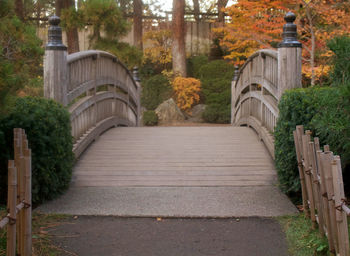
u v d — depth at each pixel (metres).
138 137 7.66
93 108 7.54
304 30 10.12
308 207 4.14
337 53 4.17
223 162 6.05
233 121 12.50
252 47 13.67
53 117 4.69
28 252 2.99
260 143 7.03
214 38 22.39
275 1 10.60
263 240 3.75
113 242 3.72
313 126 4.69
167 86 19.27
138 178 5.59
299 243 3.61
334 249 3.10
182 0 20.09
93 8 13.49
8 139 4.43
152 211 4.49
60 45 5.69
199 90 18.61
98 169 5.87
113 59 9.07
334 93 3.97
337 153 4.35
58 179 4.94
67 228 4.05
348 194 4.96
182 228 4.07
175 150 6.67
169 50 22.20
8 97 3.26
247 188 5.29
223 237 3.83
